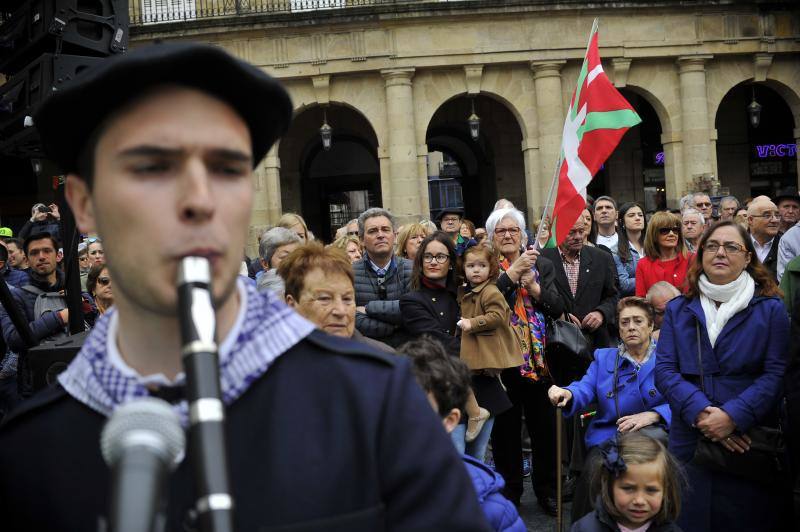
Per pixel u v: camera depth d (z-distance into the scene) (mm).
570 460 7168
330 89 25812
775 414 5246
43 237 7250
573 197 7543
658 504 4375
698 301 5371
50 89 5277
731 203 13242
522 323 7199
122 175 1200
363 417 1279
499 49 25812
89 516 1242
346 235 9562
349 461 1257
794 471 4988
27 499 1282
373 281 7227
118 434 843
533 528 6988
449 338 6566
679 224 8562
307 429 1266
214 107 1245
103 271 6551
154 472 815
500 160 30609
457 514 1266
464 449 5777
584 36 26031
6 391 7070
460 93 26062
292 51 25531
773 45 26891
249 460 1234
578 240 8062
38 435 1312
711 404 5148
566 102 26375
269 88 1284
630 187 30422
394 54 25531
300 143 30375
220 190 1232
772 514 5035
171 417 871
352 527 1222
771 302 5203
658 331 6617
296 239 6828
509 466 7391
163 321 1269
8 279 9406
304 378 1307
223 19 24984
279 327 1333
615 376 6086
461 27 25734
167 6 25781
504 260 7828
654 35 26422
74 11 5359
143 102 1213
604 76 7578
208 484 935
